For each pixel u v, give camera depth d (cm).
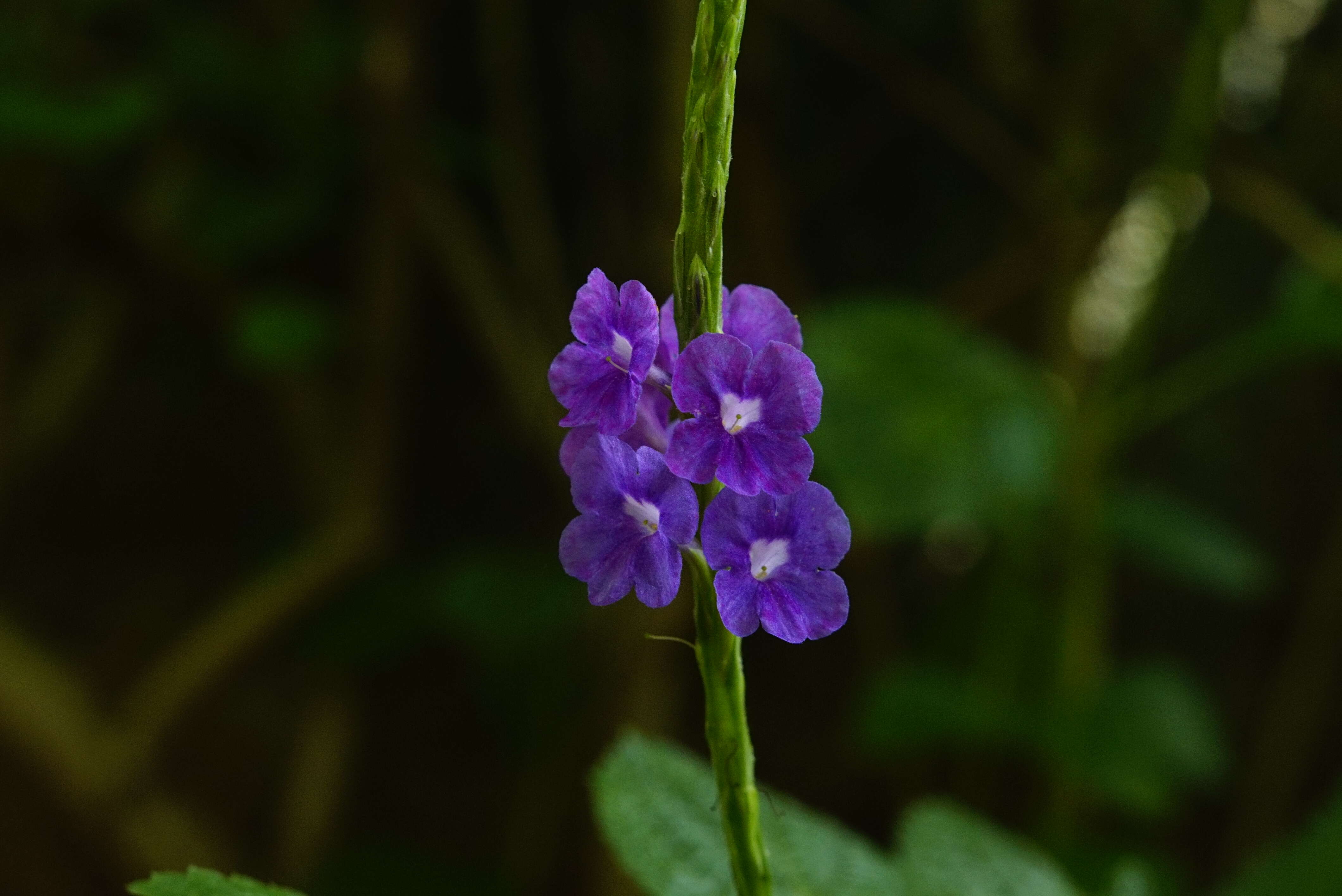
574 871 132
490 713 139
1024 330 134
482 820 149
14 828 123
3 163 111
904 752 104
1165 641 151
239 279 126
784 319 50
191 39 112
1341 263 89
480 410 149
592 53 129
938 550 147
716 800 53
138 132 111
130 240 122
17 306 133
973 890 54
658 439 49
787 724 151
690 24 98
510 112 122
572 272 139
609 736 112
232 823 145
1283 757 139
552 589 122
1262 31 125
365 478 124
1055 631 105
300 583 124
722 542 48
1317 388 140
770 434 48
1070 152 113
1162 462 147
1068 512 99
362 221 120
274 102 114
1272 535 146
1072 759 96
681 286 48
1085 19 108
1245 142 112
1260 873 69
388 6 108
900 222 142
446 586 124
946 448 84
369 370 121
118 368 149
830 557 48
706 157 48
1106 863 102
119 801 123
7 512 157
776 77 131
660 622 109
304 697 147
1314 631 136
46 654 131
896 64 115
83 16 109
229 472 175
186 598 169
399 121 112
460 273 122
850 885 53
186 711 125
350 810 147
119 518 188
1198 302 140
